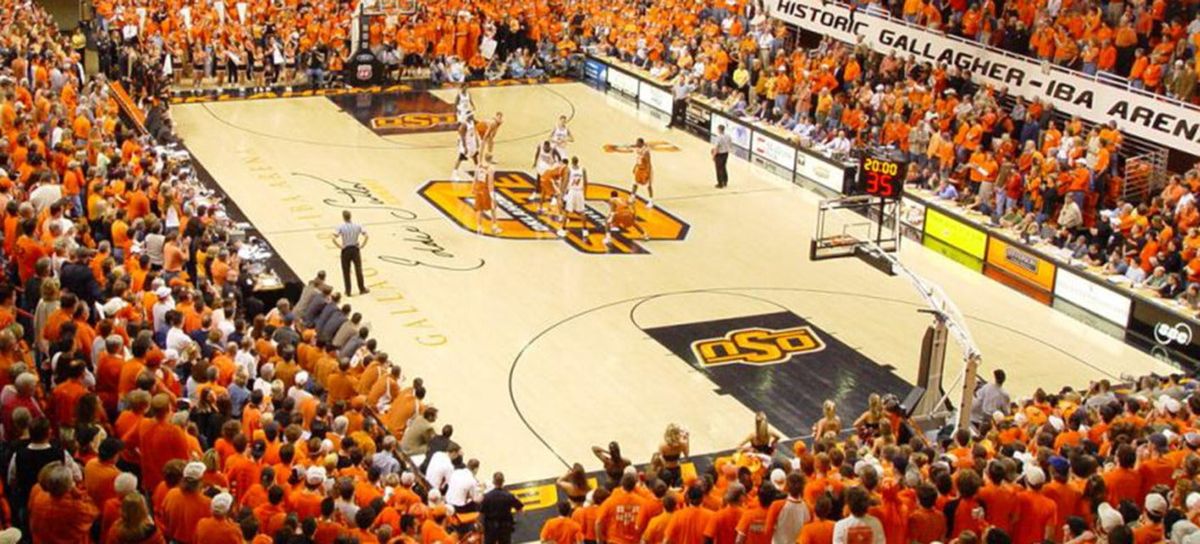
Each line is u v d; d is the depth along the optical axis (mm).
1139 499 15078
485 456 21172
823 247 25375
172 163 27547
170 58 42688
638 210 33188
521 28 46906
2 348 13945
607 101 43938
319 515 13984
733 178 36156
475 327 25953
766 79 38938
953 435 18422
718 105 40438
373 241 30156
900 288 28828
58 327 15734
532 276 28641
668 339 25797
